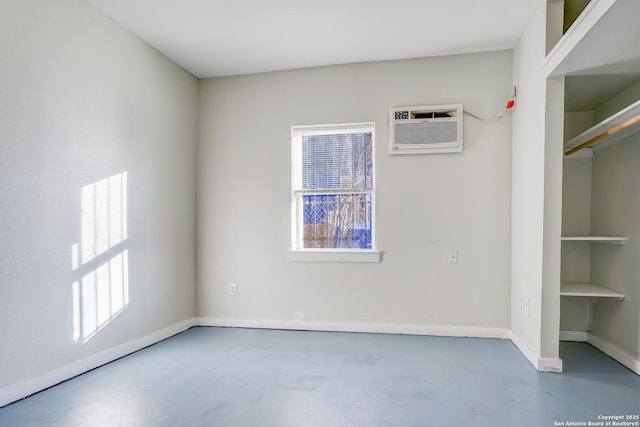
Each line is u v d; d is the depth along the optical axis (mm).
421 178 3365
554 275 2480
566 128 3205
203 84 3789
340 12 2648
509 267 3211
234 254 3730
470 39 3051
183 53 3283
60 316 2326
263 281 3672
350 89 3508
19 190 2078
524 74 2883
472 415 1936
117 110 2783
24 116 2104
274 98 3662
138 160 3004
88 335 2531
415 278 3377
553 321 2494
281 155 3645
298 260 3590
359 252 3463
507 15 2695
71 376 2395
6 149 2010
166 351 2959
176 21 2766
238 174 3732
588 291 2713
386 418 1912
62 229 2340
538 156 2561
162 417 1929
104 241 2666
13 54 2043
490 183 3244
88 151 2531
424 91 3371
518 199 3016
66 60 2363
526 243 2809
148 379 2404
